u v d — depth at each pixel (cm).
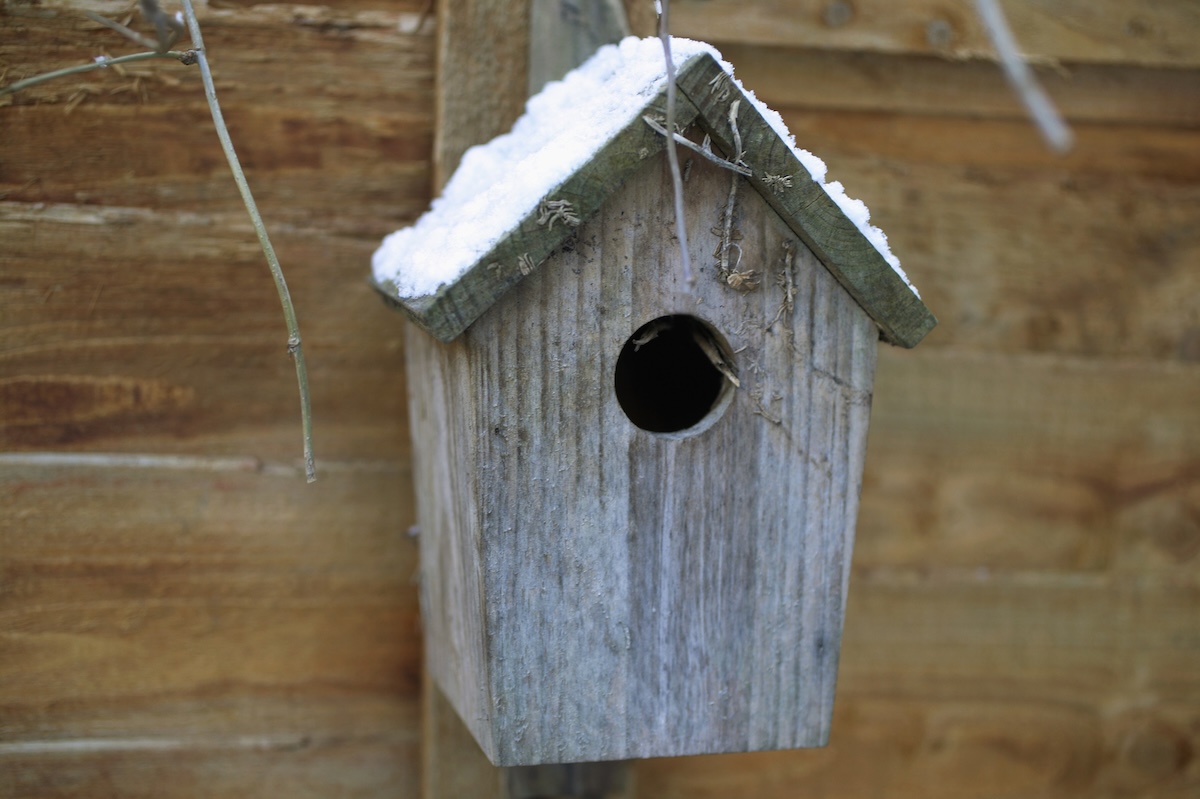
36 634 87
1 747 88
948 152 92
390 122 87
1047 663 94
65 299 86
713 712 81
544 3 85
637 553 79
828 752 94
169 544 88
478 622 79
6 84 85
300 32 86
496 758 79
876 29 90
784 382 79
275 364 87
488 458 78
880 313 79
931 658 94
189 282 87
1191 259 93
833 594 81
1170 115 92
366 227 87
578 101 81
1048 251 92
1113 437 93
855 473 80
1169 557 94
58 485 87
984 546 93
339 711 90
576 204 76
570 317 77
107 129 86
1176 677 95
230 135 86
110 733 88
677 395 86
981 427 93
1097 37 91
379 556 89
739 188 78
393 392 88
